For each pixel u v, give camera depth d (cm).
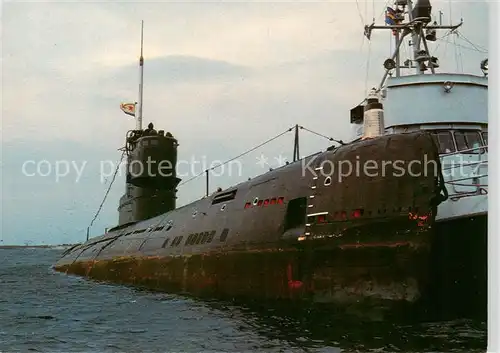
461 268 1236
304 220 1391
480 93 1611
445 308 1245
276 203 1509
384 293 1183
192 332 1236
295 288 1362
